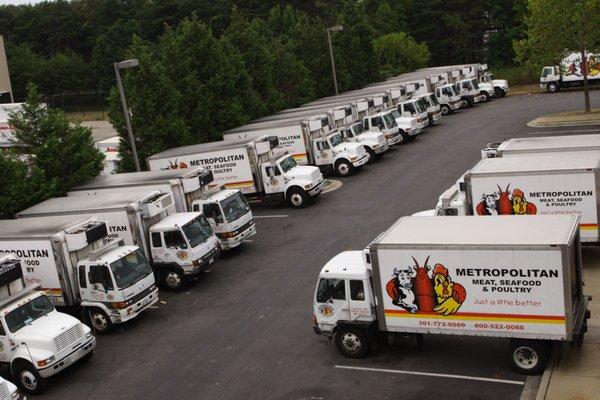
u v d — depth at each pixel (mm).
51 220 24578
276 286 23609
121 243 23625
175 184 27594
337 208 32812
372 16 91875
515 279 14945
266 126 39656
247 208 28672
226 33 51750
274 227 31328
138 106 37938
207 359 18734
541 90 65625
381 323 16641
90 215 24891
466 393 14977
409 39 80688
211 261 25469
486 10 86125
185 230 24656
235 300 22984
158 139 38125
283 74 55781
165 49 43594
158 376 18203
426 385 15562
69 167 31922
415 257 15859
